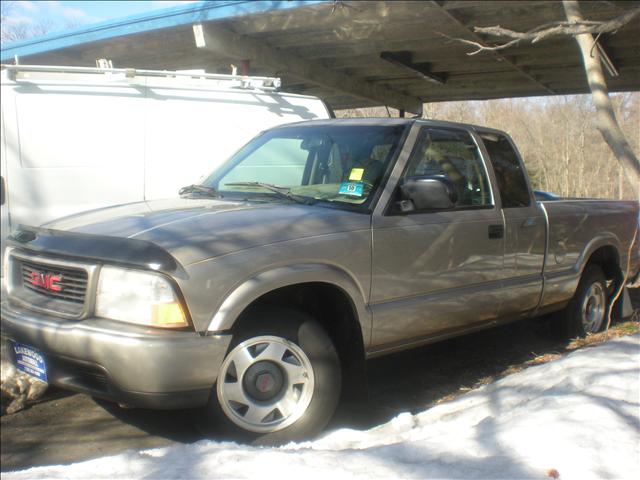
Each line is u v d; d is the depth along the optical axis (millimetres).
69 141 5879
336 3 8172
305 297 3992
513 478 2656
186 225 3660
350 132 4879
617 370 3984
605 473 2699
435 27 9430
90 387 3461
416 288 4293
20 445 3984
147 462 2932
